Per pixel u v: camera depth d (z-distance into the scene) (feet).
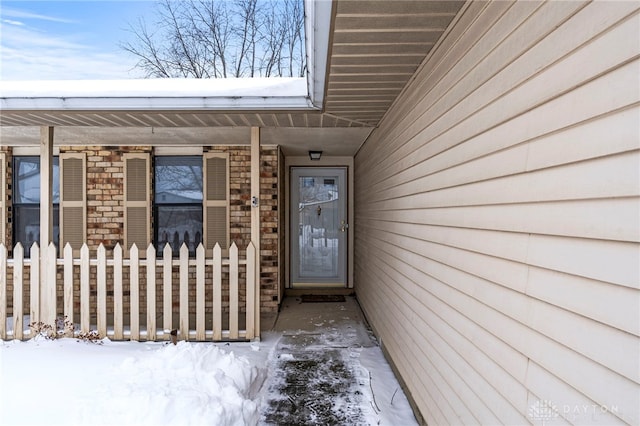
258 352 12.66
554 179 3.79
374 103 10.93
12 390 8.86
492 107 5.09
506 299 4.70
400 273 10.45
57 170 18.54
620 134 3.01
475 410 5.55
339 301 20.57
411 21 6.18
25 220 18.57
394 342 11.15
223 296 18.44
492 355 5.05
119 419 7.41
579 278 3.44
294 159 22.03
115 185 18.26
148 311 13.26
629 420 2.91
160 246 18.67
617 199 3.04
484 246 5.31
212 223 18.48
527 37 4.26
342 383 10.62
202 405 7.75
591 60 3.31
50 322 13.15
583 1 3.40
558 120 3.73
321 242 22.56
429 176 7.82
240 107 11.04
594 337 3.26
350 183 22.24
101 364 10.43
